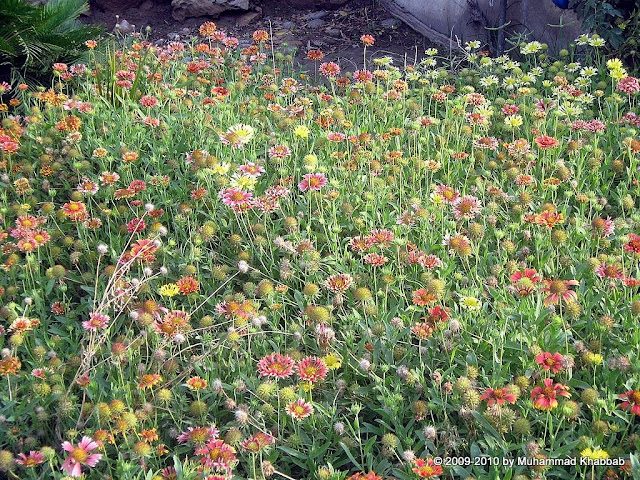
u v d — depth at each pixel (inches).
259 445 75.4
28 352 87.8
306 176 97.6
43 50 136.0
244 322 85.7
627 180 108.3
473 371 80.4
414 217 96.6
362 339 86.5
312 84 148.8
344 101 126.9
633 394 75.4
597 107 128.3
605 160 110.3
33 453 75.1
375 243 93.0
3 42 129.6
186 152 114.3
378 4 180.1
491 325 86.1
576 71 134.8
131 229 99.1
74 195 103.6
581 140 112.8
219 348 85.0
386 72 125.3
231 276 97.3
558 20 143.3
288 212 106.0
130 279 97.0
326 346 84.9
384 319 88.8
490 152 116.5
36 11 136.3
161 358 84.3
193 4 181.3
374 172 107.7
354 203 104.6
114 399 80.3
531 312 84.7
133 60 141.3
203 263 99.7
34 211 108.7
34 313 93.8
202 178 103.7
